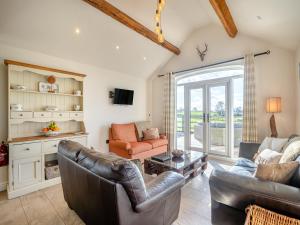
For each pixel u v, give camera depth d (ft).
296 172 4.89
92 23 10.33
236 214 4.96
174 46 15.33
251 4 8.12
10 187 8.11
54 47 10.66
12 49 9.47
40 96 10.47
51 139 9.57
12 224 6.26
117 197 3.99
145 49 14.33
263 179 4.80
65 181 6.47
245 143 9.84
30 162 8.77
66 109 11.65
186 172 8.90
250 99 11.75
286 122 10.71
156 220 5.09
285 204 3.98
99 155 4.98
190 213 6.84
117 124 14.07
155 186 5.02
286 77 10.71
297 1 6.37
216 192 5.18
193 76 16.11
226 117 14.26
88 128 13.20
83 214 5.63
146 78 17.95
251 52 12.13
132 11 10.95
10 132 8.71
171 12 12.01
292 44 9.71
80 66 12.71
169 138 16.62
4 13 8.05
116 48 12.85
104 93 14.30
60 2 8.63
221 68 13.85
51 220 6.49
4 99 9.16
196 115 16.26
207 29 14.47
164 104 17.02
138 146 12.30
